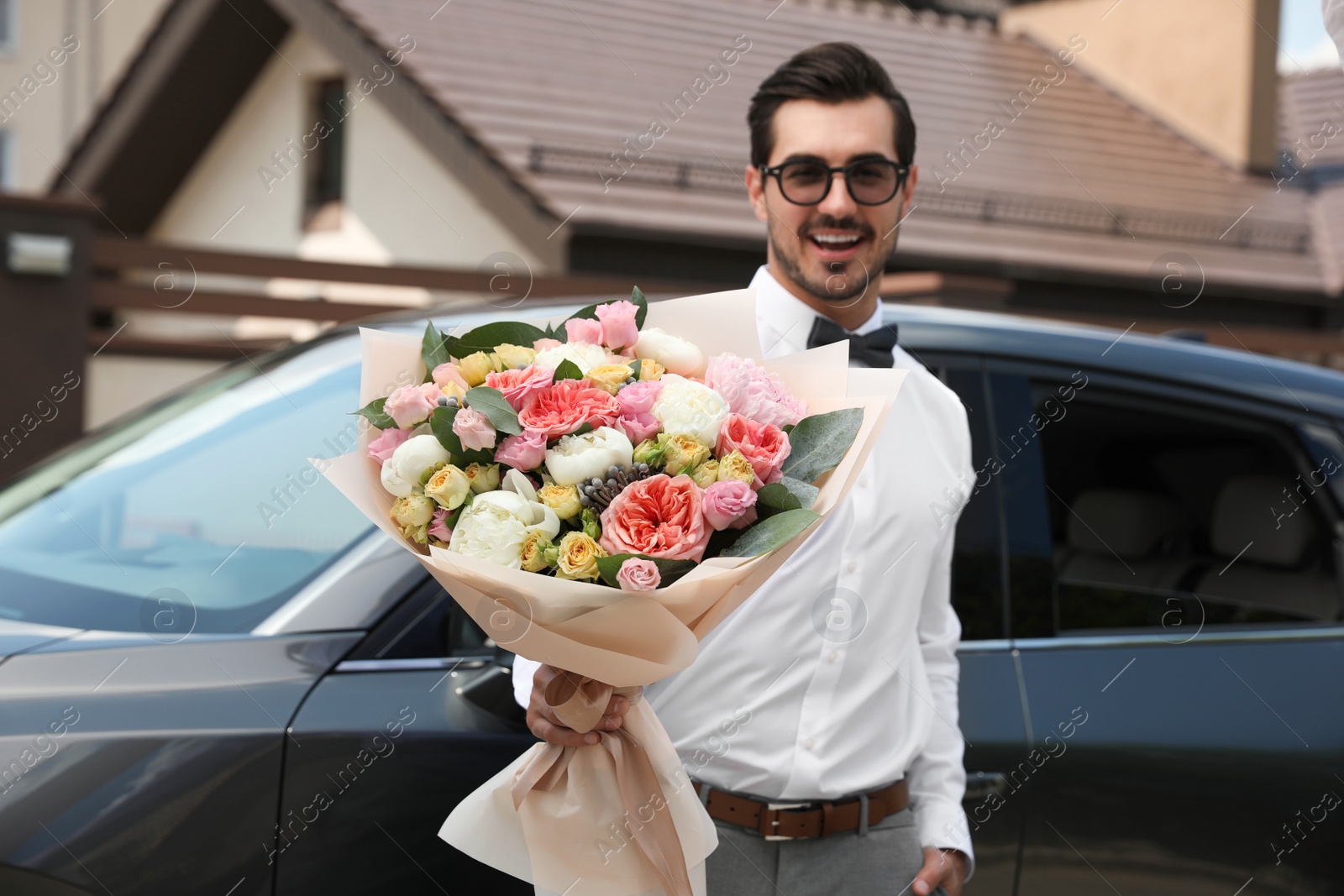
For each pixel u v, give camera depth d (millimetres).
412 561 2123
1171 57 12195
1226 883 2363
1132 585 2830
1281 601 2727
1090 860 2271
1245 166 11750
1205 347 2832
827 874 1827
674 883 1643
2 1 14492
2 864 1800
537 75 8914
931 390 2045
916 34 11906
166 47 11086
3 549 2311
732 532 1573
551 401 1563
